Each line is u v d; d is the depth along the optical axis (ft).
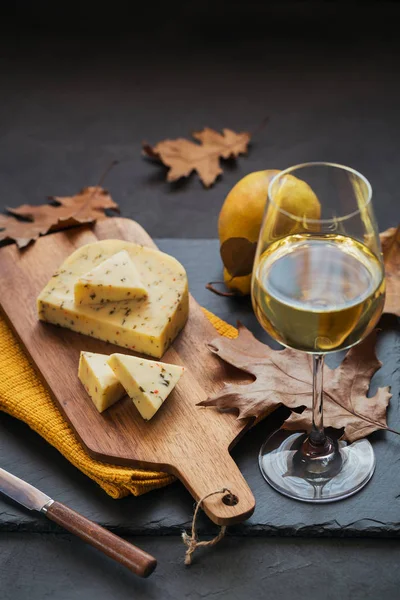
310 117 11.09
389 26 12.44
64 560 5.96
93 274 7.20
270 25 12.55
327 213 5.89
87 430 6.46
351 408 6.51
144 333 6.97
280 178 5.66
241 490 5.98
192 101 11.44
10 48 12.26
